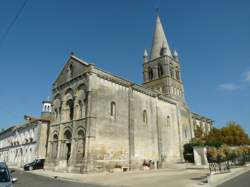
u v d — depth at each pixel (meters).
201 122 66.50
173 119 49.38
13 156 56.91
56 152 36.56
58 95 40.31
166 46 61.22
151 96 45.06
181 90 59.94
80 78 35.97
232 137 60.03
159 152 42.06
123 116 37.16
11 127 62.91
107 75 36.59
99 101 33.94
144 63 63.47
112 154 33.25
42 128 48.81
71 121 35.16
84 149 30.94
